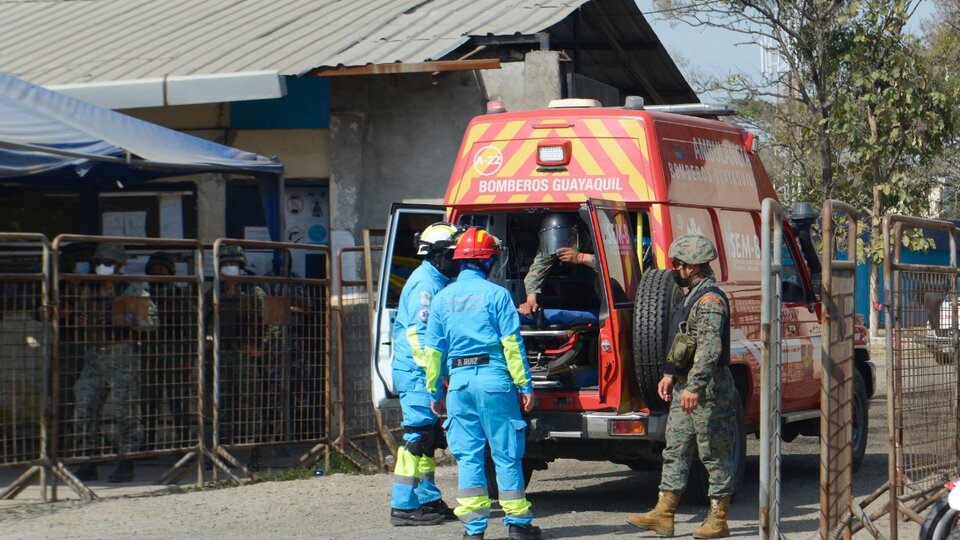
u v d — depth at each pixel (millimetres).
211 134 14492
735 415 7895
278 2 17359
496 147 9227
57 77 15023
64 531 7984
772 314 6660
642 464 10852
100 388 9406
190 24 16953
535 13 14805
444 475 10781
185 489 9727
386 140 14109
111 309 9453
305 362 10844
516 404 7484
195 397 10000
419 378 8266
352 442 11266
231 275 10141
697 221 9164
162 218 14281
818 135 24562
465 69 13125
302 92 14273
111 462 10430
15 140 9961
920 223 7863
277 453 11625
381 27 15031
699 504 9148
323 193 14453
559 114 9078
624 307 8383
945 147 30094
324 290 11055
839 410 6961
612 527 8219
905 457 7711
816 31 24109
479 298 7414
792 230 10500
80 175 10633
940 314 8195
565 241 8969
